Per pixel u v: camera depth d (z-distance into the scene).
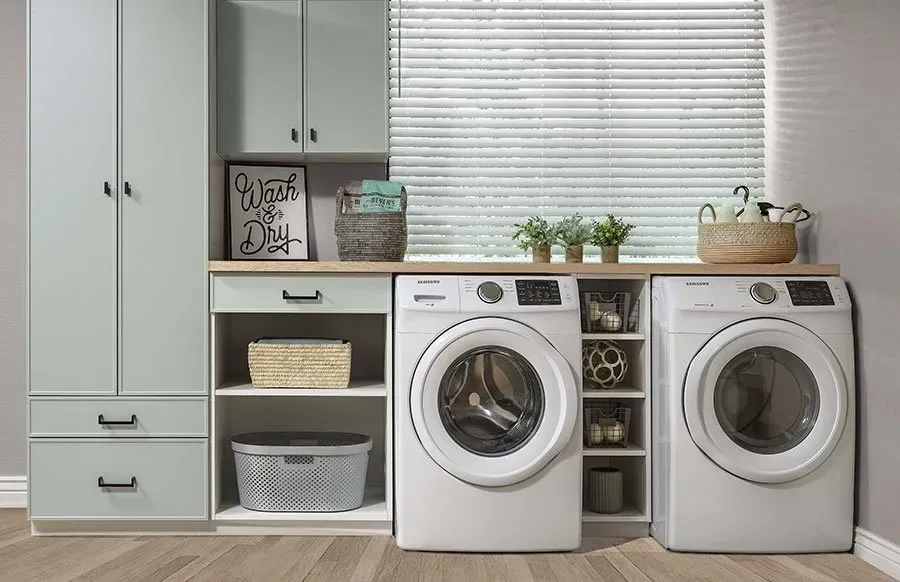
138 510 3.13
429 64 3.74
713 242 3.29
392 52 3.74
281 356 3.20
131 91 3.13
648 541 3.16
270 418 3.63
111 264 3.12
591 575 2.73
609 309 3.30
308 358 3.21
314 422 3.65
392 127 3.73
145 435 3.13
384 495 3.54
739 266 3.14
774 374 3.06
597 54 3.78
